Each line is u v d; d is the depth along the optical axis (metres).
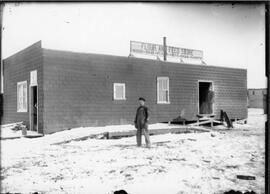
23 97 13.95
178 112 16.47
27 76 13.41
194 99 17.25
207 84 18.77
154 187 5.32
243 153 8.75
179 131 14.09
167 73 16.19
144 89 15.19
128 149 9.37
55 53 12.27
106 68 13.86
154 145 10.25
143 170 6.54
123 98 14.38
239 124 18.56
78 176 6.10
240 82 19.77
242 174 6.23
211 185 5.46
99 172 6.41
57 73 12.30
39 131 12.12
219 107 18.64
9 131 12.60
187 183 5.57
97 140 11.27
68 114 12.56
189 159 7.79
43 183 5.61
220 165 7.09
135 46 16.91
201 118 17.03
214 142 11.00
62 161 7.52
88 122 13.16
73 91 12.75
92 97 13.33
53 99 12.15
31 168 6.78
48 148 9.49
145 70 15.29
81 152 8.80
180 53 19.30
